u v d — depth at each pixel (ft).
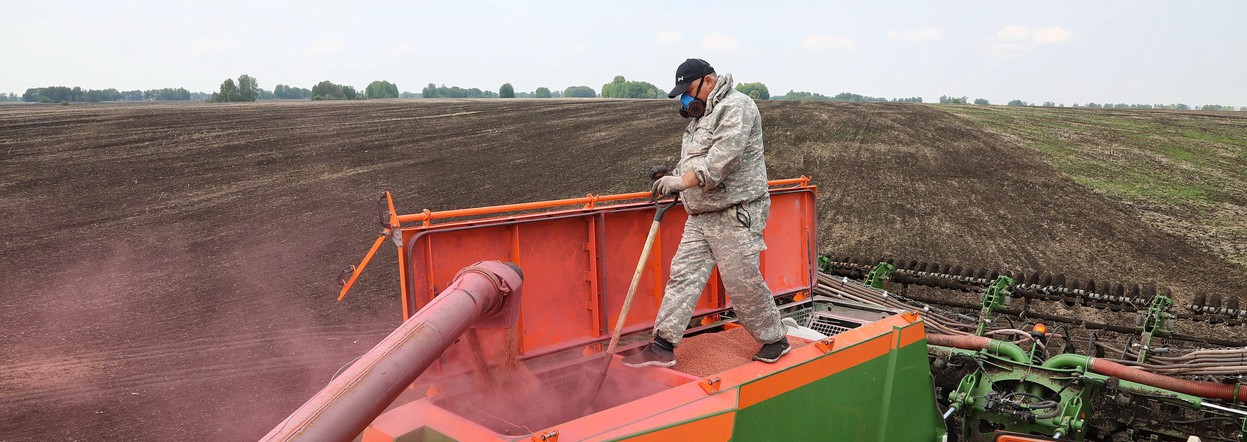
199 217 52.13
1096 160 88.53
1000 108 168.55
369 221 50.80
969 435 18.86
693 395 11.18
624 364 12.80
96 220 51.03
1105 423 18.99
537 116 139.85
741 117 12.49
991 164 83.15
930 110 151.12
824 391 12.97
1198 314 22.12
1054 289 23.63
